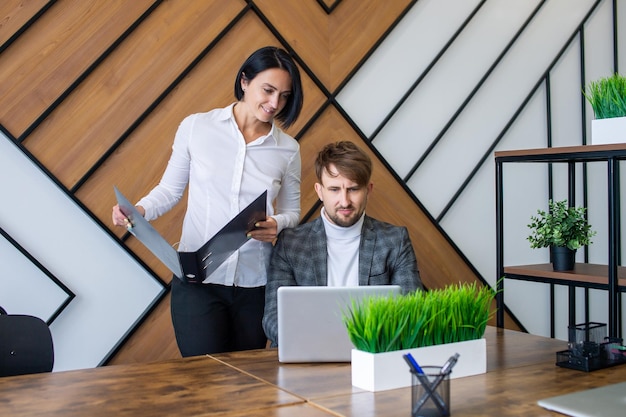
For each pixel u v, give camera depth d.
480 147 3.23
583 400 1.09
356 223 1.91
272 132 2.07
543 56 3.38
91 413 1.08
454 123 3.16
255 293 2.05
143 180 2.47
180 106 2.53
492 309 3.28
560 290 3.50
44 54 2.31
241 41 2.63
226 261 1.98
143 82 2.46
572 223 2.23
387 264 1.92
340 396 1.18
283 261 1.90
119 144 2.43
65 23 2.34
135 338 2.48
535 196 3.41
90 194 2.39
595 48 3.55
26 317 1.64
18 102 2.28
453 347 1.29
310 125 2.75
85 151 2.38
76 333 2.39
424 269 3.06
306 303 1.42
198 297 1.97
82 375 1.33
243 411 1.09
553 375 1.30
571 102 3.48
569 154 2.06
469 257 3.22
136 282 2.49
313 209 2.77
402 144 3.02
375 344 1.22
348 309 1.43
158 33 2.48
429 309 1.27
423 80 3.06
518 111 3.31
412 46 3.03
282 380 1.29
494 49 3.24
